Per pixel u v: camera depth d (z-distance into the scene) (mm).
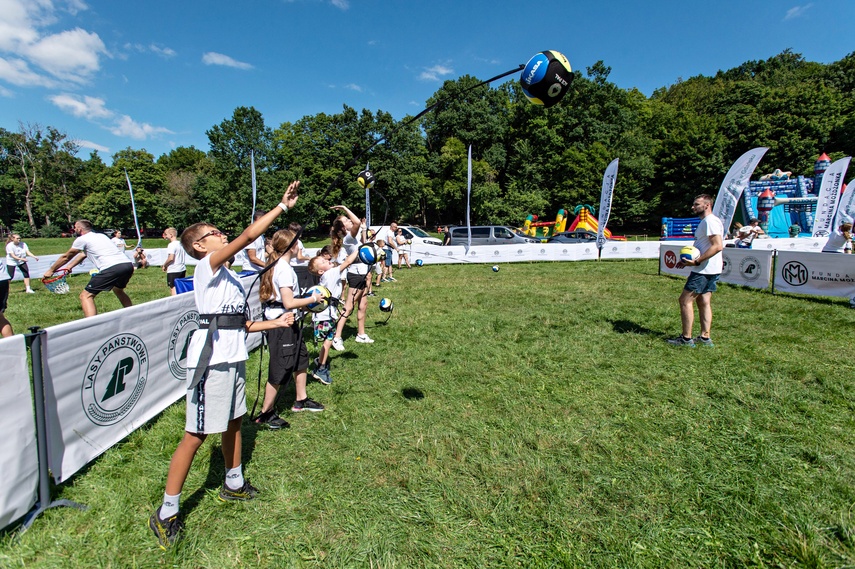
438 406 3932
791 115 37031
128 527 2432
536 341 5859
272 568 2141
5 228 63406
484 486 2752
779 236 23109
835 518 2369
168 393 4051
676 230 31656
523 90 3186
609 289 10000
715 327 6344
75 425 2854
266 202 36656
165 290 11031
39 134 61031
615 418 3615
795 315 6992
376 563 2158
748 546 2209
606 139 43031
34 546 2262
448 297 9445
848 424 3406
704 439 3254
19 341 2400
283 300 3350
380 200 37969
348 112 36906
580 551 2207
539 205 38469
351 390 4320
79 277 13867
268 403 3535
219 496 2668
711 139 37969
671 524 2381
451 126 44969
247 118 41281
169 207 49281
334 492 2717
